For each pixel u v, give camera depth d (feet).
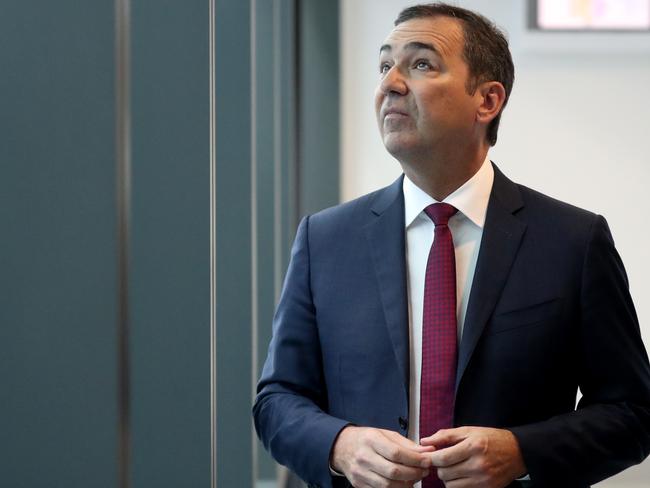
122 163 9.00
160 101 10.72
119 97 8.94
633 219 24.39
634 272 24.36
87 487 9.06
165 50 10.73
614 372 9.08
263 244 19.74
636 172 24.35
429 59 9.05
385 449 8.39
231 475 15.14
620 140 24.29
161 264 10.75
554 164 24.35
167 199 10.72
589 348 9.12
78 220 8.86
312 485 9.00
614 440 8.89
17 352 8.90
